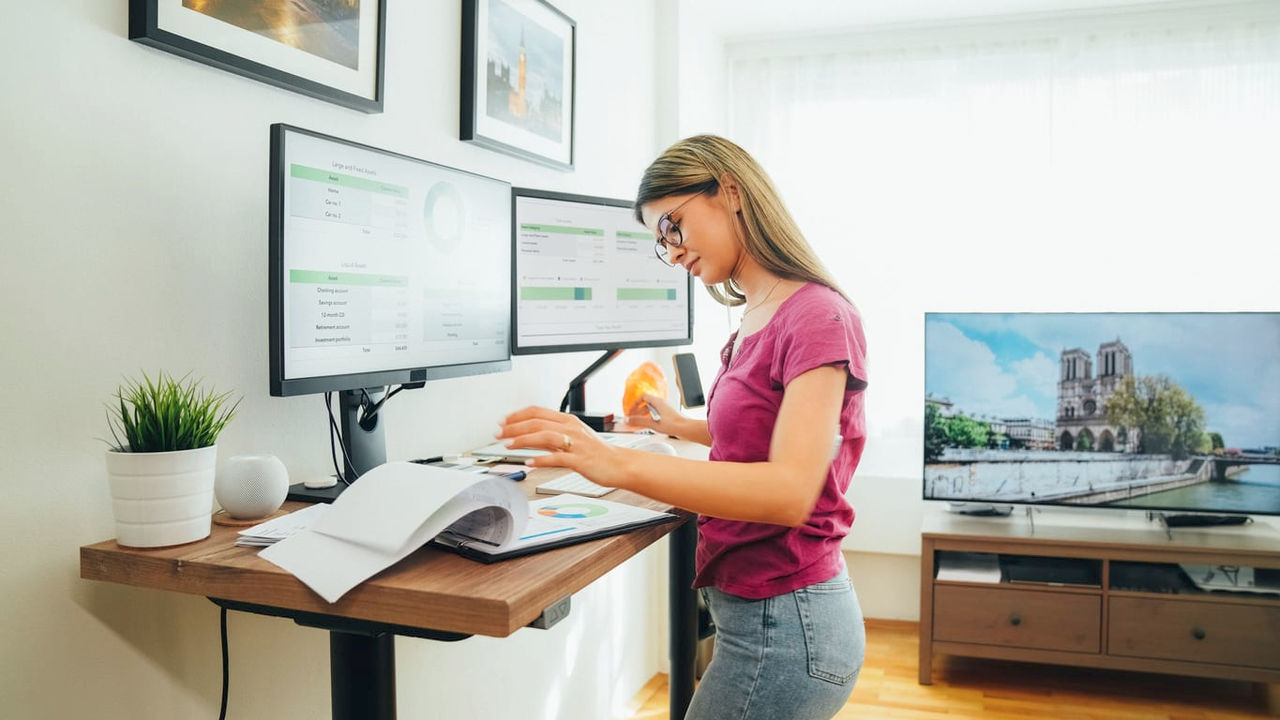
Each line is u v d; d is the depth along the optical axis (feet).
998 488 10.32
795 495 3.19
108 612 3.72
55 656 3.52
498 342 5.49
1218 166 10.73
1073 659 9.53
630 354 9.53
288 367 3.86
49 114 3.47
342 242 4.16
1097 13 10.98
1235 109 10.67
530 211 6.09
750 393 3.72
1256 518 10.37
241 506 3.73
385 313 4.46
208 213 4.22
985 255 11.47
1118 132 11.02
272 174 3.75
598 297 6.62
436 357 4.89
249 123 4.46
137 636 3.85
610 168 8.98
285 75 4.55
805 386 3.37
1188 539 9.47
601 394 8.79
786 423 3.33
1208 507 9.81
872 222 11.81
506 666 6.99
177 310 4.07
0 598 3.33
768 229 3.84
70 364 3.57
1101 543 9.41
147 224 3.91
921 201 11.65
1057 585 9.59
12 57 3.33
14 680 3.38
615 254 6.73
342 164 4.14
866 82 11.80
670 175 3.99
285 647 4.71
